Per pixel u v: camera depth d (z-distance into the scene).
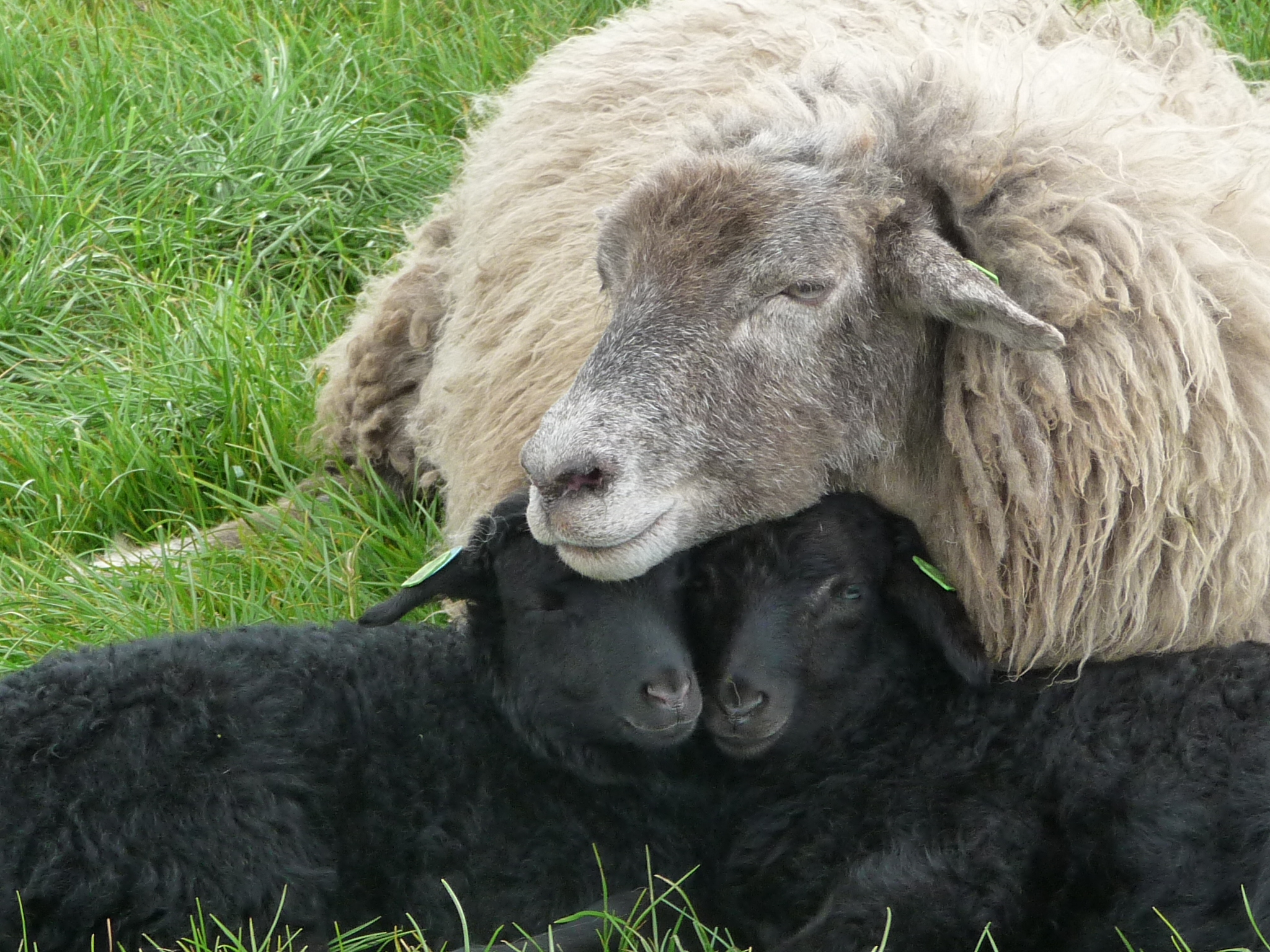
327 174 16.22
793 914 9.09
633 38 13.12
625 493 8.41
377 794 9.27
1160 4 17.20
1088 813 8.57
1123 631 9.41
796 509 9.04
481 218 12.71
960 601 9.36
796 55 11.78
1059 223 8.99
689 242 8.70
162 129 16.23
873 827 9.07
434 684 9.70
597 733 9.26
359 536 12.26
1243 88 12.09
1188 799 8.33
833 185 8.86
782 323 8.70
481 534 9.52
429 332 13.27
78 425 13.10
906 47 10.93
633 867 9.37
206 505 13.10
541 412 10.58
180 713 9.01
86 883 8.43
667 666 8.95
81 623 11.46
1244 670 8.84
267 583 11.80
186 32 17.95
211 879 8.59
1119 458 9.01
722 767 9.64
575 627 9.12
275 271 15.59
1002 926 8.36
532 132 12.86
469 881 9.18
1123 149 9.46
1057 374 8.94
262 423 13.25
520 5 18.38
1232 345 9.33
